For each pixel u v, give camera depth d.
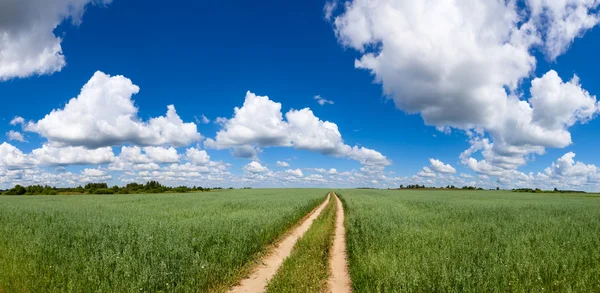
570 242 10.43
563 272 7.30
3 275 6.98
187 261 8.50
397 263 7.90
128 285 6.85
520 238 11.05
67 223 14.23
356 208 23.81
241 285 8.39
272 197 43.66
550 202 37.81
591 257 8.58
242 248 10.89
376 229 13.16
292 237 15.78
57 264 8.05
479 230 13.00
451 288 6.30
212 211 22.17
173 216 18.84
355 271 8.59
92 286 6.68
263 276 9.27
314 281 7.75
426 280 6.76
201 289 7.48
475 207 26.97
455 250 9.22
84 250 9.33
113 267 7.89
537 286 6.37
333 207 33.53
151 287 6.93
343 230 17.73
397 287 6.66
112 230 12.70
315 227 17.39
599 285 6.38
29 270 7.36
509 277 6.95
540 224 15.29
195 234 12.11
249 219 16.09
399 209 23.34
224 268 8.93
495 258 8.01
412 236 11.27
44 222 14.62
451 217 18.86
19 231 11.85
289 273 8.38
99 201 35.72
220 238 11.71
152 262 8.12
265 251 12.31
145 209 24.02
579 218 18.91
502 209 24.73
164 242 10.16
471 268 7.48
